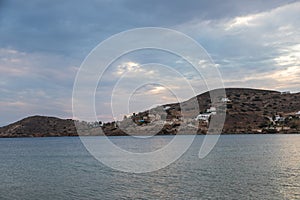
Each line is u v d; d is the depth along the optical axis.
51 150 119.44
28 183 45.09
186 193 35.94
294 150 94.38
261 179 43.91
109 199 34.00
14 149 133.25
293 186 38.66
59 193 37.69
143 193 36.34
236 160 68.94
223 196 34.38
